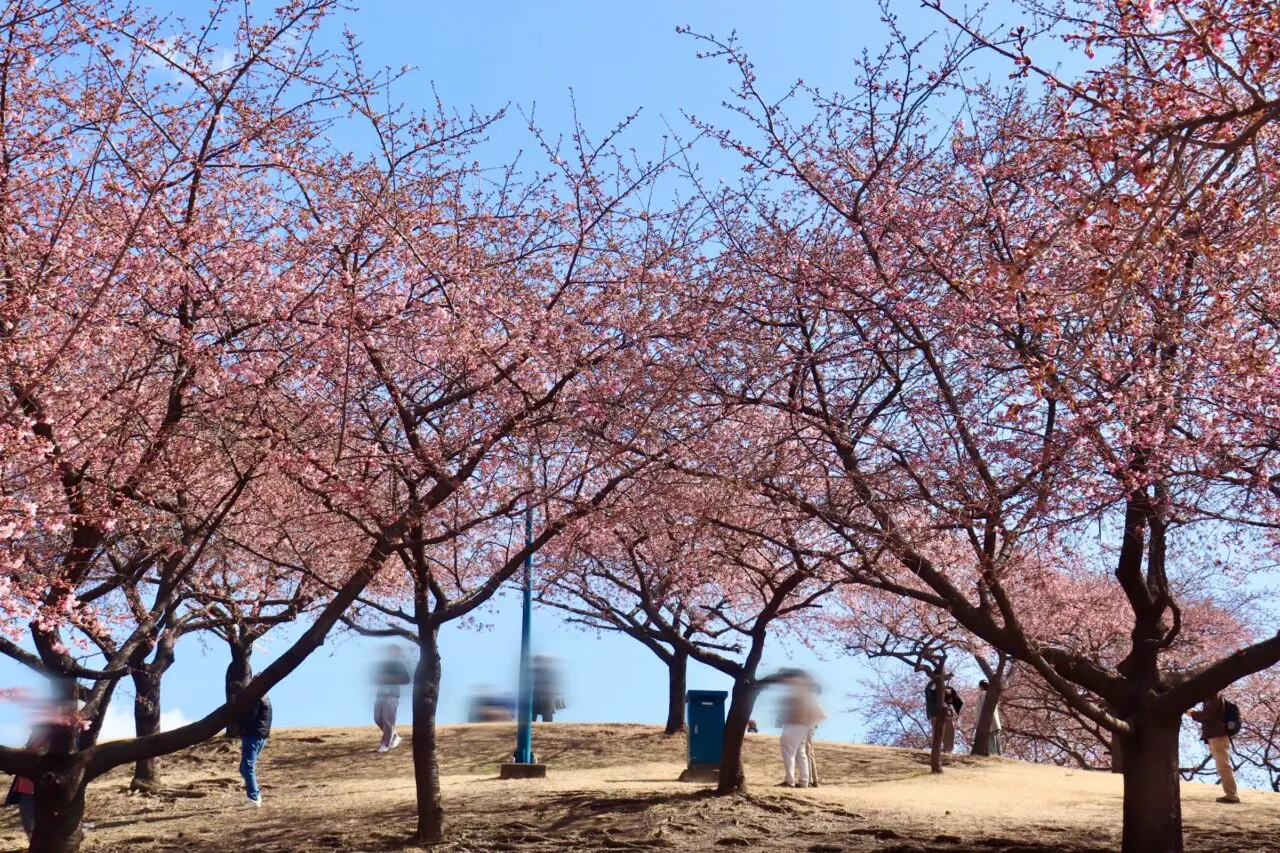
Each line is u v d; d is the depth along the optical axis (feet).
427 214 40.57
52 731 38.96
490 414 41.65
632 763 73.82
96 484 36.11
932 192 40.65
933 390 39.58
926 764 76.43
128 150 37.32
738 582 65.92
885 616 80.84
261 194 39.93
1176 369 36.06
